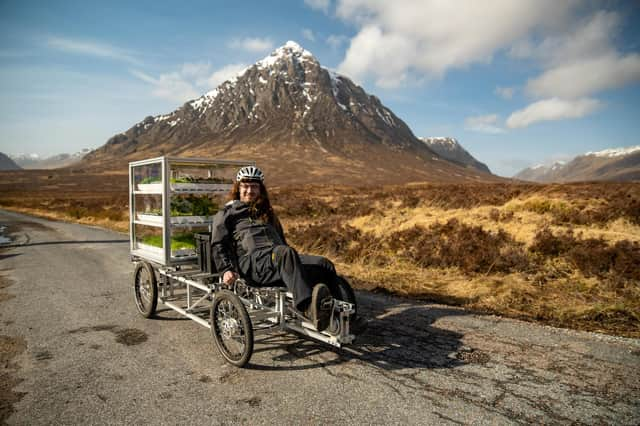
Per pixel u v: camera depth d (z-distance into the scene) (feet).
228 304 12.98
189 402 10.29
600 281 22.22
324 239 36.50
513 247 28.48
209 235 15.30
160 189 16.15
